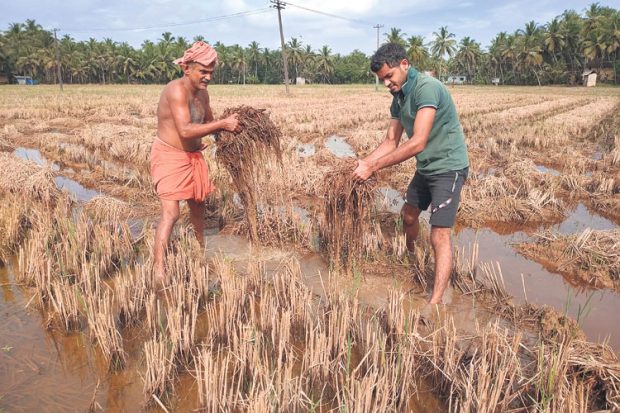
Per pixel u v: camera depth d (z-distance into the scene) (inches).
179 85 155.4
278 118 672.4
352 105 997.2
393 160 139.1
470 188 276.2
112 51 3243.1
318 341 111.7
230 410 100.3
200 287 151.3
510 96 1453.0
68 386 110.2
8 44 3078.2
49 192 259.8
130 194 273.0
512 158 389.7
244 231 212.1
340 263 175.8
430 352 119.5
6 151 416.8
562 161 385.4
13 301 150.7
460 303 153.6
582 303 155.2
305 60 3868.1
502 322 141.5
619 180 289.1
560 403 96.1
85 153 379.6
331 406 106.6
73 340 129.2
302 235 204.5
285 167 299.7
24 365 117.4
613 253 179.3
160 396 106.0
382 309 138.3
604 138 492.1
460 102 1129.4
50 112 735.1
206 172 177.5
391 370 106.0
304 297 135.6
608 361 112.0
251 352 111.1
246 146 173.6
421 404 108.6
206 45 154.9
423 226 216.4
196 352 124.7
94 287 155.9
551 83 2856.8
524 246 202.5
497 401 100.6
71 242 176.1
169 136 161.8
